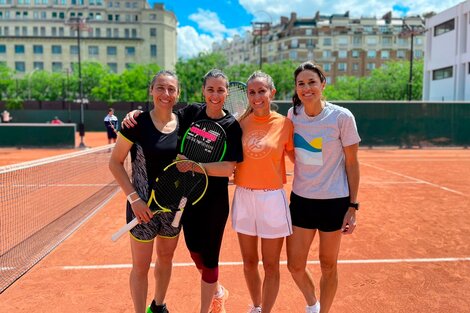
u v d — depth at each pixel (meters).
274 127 3.27
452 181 12.05
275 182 3.29
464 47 34.91
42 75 63.78
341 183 3.28
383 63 92.56
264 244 3.35
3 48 85.19
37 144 22.11
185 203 3.17
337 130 3.21
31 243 5.70
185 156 3.21
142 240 3.23
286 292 4.27
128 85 59.97
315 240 6.07
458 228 6.77
